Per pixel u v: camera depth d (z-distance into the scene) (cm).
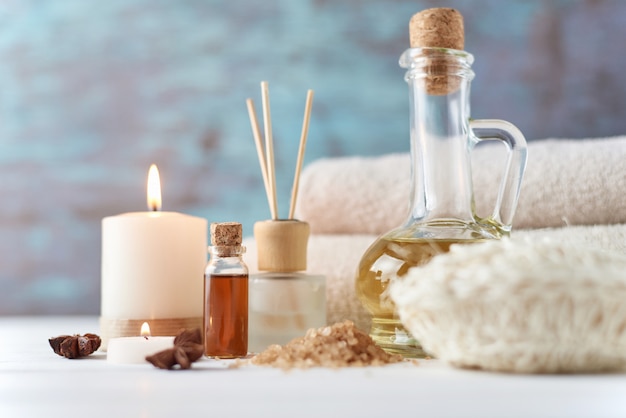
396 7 97
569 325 43
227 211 100
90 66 104
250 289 55
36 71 105
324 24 99
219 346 53
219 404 39
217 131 101
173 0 103
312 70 99
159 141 102
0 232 104
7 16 106
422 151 55
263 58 100
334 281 65
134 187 103
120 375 47
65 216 104
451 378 45
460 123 55
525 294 43
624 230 60
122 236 58
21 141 105
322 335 50
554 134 92
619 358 45
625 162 63
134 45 103
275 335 55
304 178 72
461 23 56
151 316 58
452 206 54
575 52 92
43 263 104
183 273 58
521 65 93
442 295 44
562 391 41
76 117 104
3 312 103
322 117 98
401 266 52
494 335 44
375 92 98
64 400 40
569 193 63
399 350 52
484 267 44
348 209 71
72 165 104
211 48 102
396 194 70
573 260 44
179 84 102
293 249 56
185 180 101
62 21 105
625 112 91
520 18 93
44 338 70
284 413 38
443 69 54
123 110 103
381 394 41
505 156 67
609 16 91
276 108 99
